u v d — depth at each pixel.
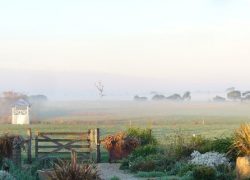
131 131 28.94
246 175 18.58
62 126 76.69
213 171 18.86
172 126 72.62
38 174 17.23
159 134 49.34
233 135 22.70
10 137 21.41
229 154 21.72
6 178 15.78
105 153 29.30
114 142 26.56
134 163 23.31
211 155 21.66
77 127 72.94
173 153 23.78
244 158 18.89
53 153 26.81
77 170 15.44
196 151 23.09
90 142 26.78
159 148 25.25
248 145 20.73
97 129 26.70
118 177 20.31
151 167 22.73
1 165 19.09
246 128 21.22
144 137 28.59
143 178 20.39
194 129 62.69
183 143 24.75
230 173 19.55
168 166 22.56
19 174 17.03
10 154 20.98
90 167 15.80
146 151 24.66
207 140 24.84
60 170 15.48
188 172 19.89
